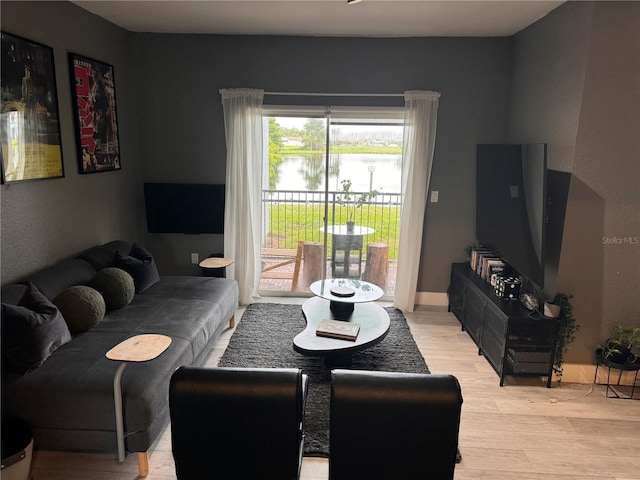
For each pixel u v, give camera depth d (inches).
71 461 90.3
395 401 64.9
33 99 114.7
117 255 137.3
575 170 115.3
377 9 130.2
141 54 169.2
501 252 140.7
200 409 66.6
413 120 164.4
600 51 109.3
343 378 67.0
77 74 134.0
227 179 171.3
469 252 173.5
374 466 68.6
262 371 68.6
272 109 171.3
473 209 174.9
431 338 152.4
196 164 177.0
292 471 69.7
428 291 183.5
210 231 180.4
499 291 132.7
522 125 150.9
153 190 178.2
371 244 185.9
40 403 83.6
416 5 125.9
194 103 172.1
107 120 152.5
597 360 120.8
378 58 165.6
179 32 165.6
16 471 77.8
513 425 105.2
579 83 113.3
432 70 165.5
